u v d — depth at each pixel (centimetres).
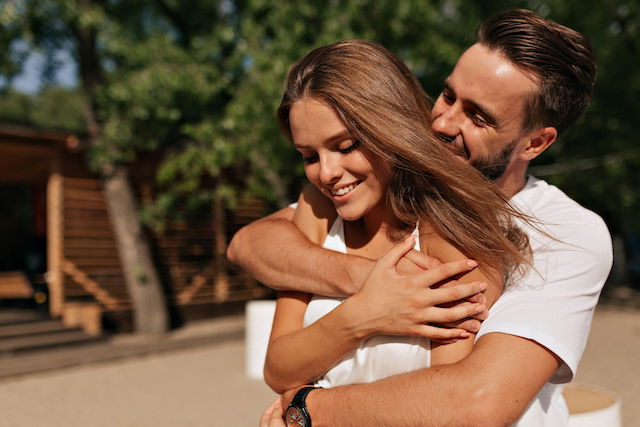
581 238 138
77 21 1012
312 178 138
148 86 1016
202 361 912
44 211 1309
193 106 1120
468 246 129
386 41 978
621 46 1156
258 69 927
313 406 136
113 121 1048
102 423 609
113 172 1098
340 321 132
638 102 1128
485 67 141
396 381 126
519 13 143
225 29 1022
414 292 127
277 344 145
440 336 126
